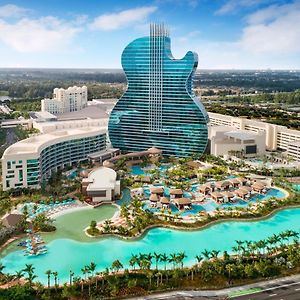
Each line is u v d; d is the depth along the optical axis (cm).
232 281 18388
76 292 17438
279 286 18088
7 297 16125
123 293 17525
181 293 17650
